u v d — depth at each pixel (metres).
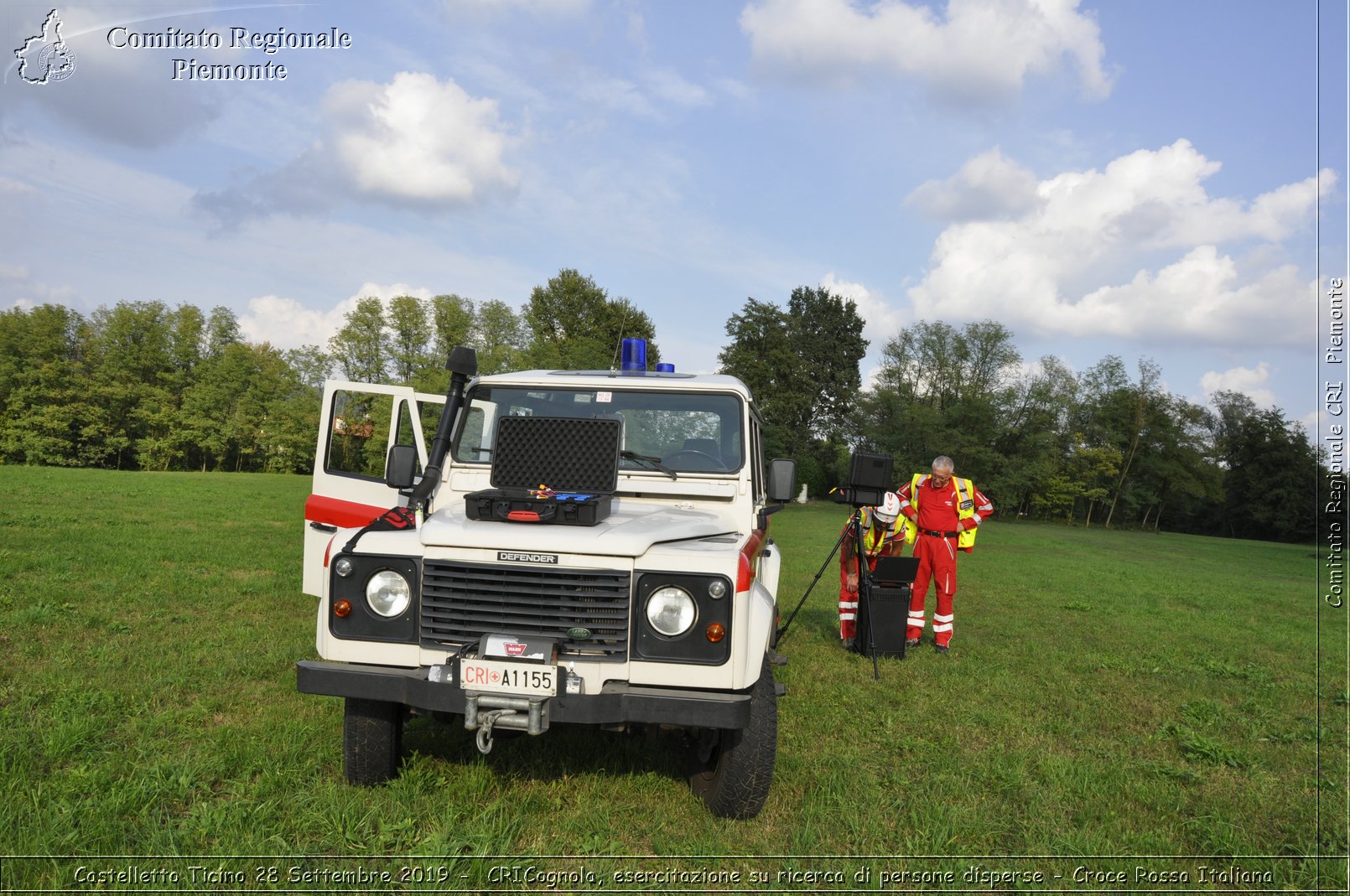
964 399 65.12
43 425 65.56
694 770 4.52
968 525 8.44
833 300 74.50
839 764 4.82
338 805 3.81
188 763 4.26
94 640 6.94
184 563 11.60
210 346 73.12
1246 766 5.20
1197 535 69.25
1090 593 14.95
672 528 4.02
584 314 57.91
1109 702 6.75
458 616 3.70
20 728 4.63
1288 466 66.88
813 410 70.44
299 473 70.38
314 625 7.96
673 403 5.05
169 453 68.31
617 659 3.61
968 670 7.59
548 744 4.82
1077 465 69.88
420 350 62.22
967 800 4.43
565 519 3.97
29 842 3.31
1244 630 11.24
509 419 4.62
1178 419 70.44
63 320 68.31
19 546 12.06
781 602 11.66
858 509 8.16
